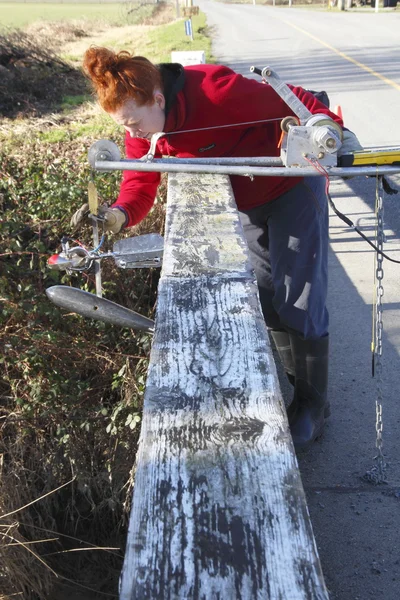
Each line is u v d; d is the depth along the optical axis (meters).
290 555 1.08
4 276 4.11
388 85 13.30
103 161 2.34
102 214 2.63
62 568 3.40
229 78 2.42
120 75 2.28
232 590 1.03
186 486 1.21
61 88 12.70
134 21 33.22
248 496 1.19
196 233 2.15
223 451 1.29
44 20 29.38
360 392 3.49
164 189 4.89
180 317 1.73
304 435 2.95
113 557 3.41
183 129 2.45
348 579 2.44
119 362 3.76
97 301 2.40
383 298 4.52
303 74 15.52
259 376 1.50
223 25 31.00
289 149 2.22
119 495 3.38
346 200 6.43
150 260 2.49
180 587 1.04
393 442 3.11
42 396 3.63
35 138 8.23
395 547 2.55
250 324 1.69
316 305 2.76
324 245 2.75
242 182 2.61
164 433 1.34
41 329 3.88
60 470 3.49
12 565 2.98
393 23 27.86
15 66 13.12
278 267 2.72
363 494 2.80
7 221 4.58
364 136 9.30
